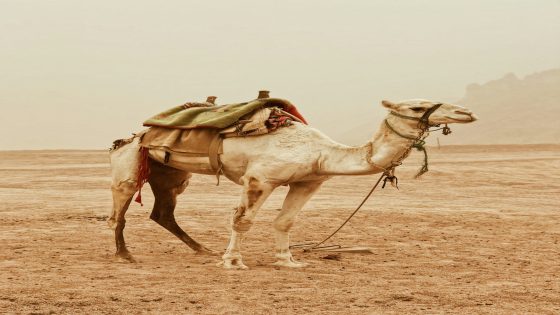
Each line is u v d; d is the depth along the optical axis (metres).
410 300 8.62
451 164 44.09
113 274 10.21
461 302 8.53
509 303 8.52
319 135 10.91
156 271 10.51
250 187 10.66
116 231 11.60
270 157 10.66
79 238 14.32
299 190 11.20
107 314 7.74
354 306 8.23
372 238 15.10
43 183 32.88
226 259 10.83
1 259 11.52
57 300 8.34
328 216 18.91
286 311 7.93
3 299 8.40
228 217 18.62
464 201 24.52
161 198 12.36
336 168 10.54
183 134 11.22
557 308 8.28
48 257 11.84
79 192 27.70
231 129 10.88
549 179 35.66
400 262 11.88
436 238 15.20
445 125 10.20
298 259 11.97
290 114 11.21
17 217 18.03
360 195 26.64
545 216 19.62
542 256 12.75
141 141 11.65
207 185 31.14
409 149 10.27
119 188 11.64
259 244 13.94
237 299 8.49
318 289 9.19
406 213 19.77
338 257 12.17
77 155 73.00
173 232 12.43
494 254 12.96
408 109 10.18
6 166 50.50
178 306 8.12
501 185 32.50
